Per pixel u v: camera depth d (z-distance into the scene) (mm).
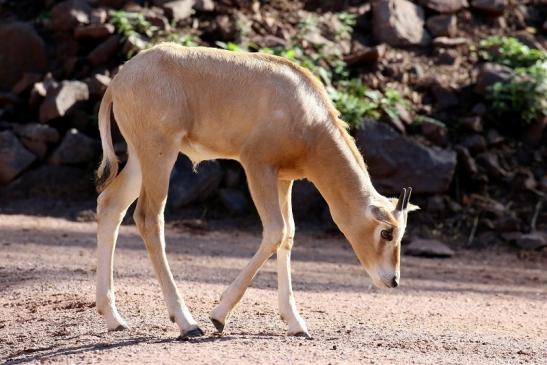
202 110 13234
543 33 37125
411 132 31297
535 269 25766
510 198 30469
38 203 29469
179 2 34500
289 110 13047
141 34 33469
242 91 13141
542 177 31219
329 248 26719
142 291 17281
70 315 15055
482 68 33406
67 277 18938
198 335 12812
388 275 13023
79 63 33219
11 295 17141
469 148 31297
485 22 36969
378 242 13031
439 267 25047
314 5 36875
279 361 11273
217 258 23688
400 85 33406
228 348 12016
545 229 29344
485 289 21969
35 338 13625
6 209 28828
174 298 12953
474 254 27438
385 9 35625
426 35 35781
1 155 30281
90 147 30844
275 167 13141
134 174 13688
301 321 13555
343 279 21812
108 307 13625
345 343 12992
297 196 29719
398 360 11891
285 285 13680
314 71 32062
